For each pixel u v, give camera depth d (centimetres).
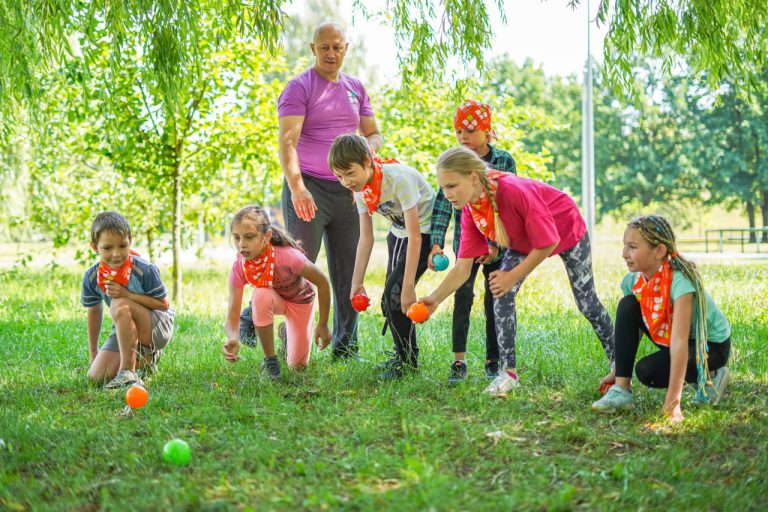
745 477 273
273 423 338
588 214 1548
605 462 288
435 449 295
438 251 423
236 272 432
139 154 962
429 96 1108
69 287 1125
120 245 423
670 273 347
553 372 437
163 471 285
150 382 439
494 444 306
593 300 407
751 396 387
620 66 511
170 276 1232
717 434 312
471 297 433
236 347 422
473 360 483
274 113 1001
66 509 248
